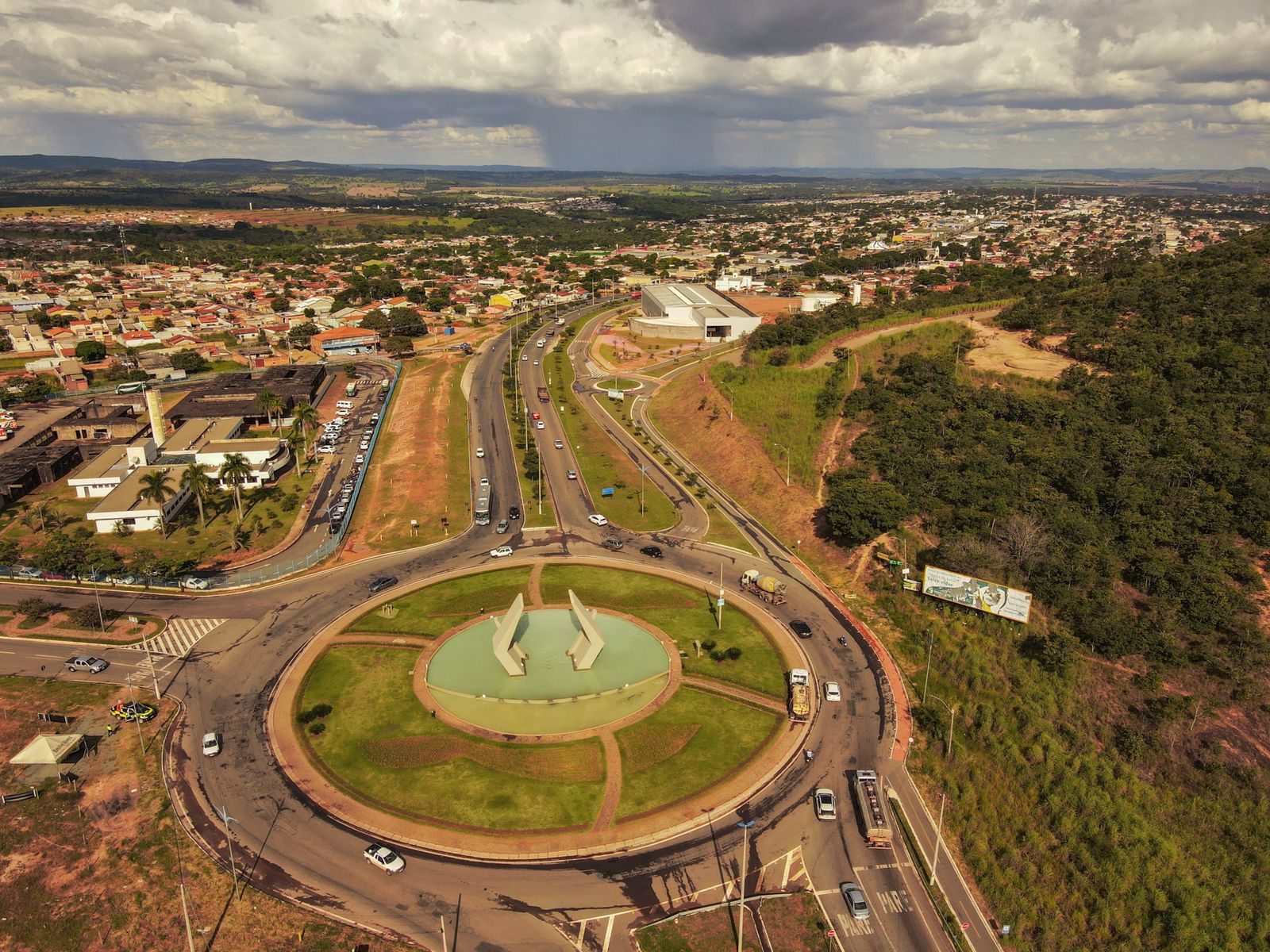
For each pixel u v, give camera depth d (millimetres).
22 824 87562
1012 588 118688
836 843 86688
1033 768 96188
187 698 109188
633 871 82375
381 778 94375
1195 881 82500
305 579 143125
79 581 141250
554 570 146500
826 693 110250
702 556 152375
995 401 171500
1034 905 81438
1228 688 101375
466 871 82125
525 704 108000
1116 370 175875
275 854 83875
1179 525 124500
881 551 142125
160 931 75250
